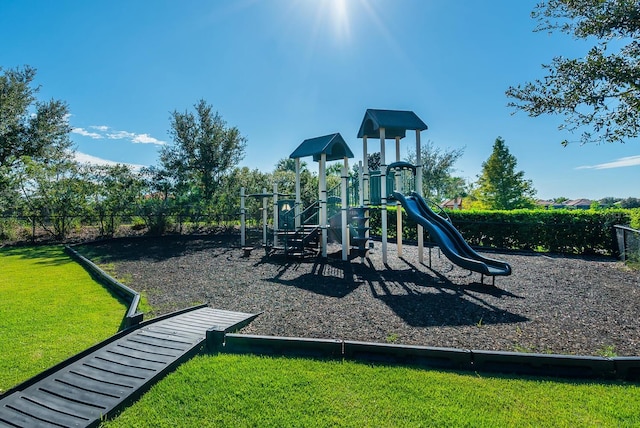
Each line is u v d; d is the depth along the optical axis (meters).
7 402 2.89
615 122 6.74
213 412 2.72
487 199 30.81
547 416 2.57
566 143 7.42
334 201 12.59
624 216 10.41
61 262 10.07
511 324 4.51
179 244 14.15
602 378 3.13
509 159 29.78
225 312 5.19
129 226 17.45
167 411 2.76
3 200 15.06
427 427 2.47
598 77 6.71
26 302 5.93
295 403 2.79
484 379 3.13
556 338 4.02
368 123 10.75
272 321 4.83
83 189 16.00
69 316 5.18
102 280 7.61
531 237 11.88
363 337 4.16
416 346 3.47
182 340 4.02
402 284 6.93
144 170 17.77
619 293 6.00
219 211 18.12
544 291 6.22
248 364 3.50
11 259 10.77
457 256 7.11
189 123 18.83
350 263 9.45
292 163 37.25
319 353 3.68
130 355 3.67
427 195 29.30
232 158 19.69
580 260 9.71
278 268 8.86
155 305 5.68
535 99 7.49
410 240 14.62
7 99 18.03
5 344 4.13
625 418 2.53
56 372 3.35
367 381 3.11
